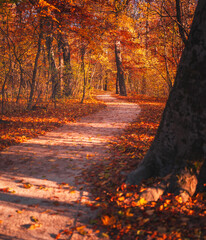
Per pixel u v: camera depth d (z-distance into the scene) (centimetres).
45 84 1633
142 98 2394
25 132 852
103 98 2552
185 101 335
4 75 1307
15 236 287
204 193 353
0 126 926
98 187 404
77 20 1405
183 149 341
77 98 2206
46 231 296
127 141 693
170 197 336
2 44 1290
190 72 327
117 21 1526
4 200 376
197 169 334
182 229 274
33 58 1555
